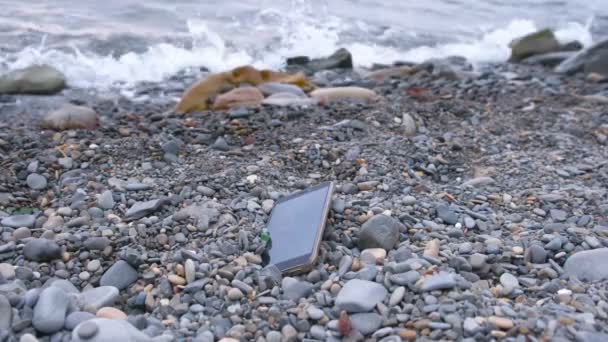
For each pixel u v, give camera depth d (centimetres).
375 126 214
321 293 147
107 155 194
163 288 151
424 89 263
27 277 154
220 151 199
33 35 315
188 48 329
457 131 216
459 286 148
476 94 255
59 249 158
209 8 390
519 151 206
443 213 170
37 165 188
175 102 255
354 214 168
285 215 166
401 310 143
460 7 475
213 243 161
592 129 222
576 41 368
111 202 174
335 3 437
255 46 345
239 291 149
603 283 150
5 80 255
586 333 137
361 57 350
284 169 189
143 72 296
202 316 146
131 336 136
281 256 157
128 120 223
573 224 170
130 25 346
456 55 369
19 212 174
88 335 135
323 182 177
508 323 139
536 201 178
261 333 142
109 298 147
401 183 184
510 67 336
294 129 210
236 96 230
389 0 466
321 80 280
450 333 138
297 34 372
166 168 190
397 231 162
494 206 177
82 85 272
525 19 461
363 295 144
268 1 416
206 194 177
